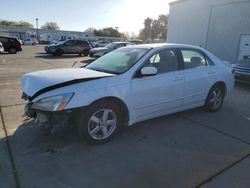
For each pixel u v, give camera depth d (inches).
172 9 816.9
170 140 159.0
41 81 140.9
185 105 191.5
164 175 119.6
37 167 123.0
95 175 118.0
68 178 115.1
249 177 119.9
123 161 131.3
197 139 162.1
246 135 171.8
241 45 603.8
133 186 110.6
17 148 141.1
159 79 167.6
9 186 107.4
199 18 714.8
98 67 174.2
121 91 148.4
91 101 138.1
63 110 130.5
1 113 201.2
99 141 148.1
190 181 115.3
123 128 168.7
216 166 129.0
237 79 368.5
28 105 137.9
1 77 374.6
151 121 191.0
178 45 189.2
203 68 202.5
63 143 148.4
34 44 2057.1
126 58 171.9
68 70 167.2
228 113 220.5
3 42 903.7
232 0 612.7
